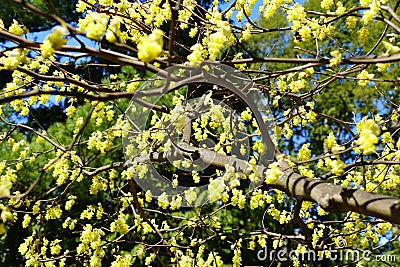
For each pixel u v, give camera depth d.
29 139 8.05
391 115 2.93
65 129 6.64
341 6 2.32
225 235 3.31
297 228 7.91
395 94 7.99
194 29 2.95
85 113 6.46
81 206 6.95
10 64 1.71
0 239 6.96
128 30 2.92
